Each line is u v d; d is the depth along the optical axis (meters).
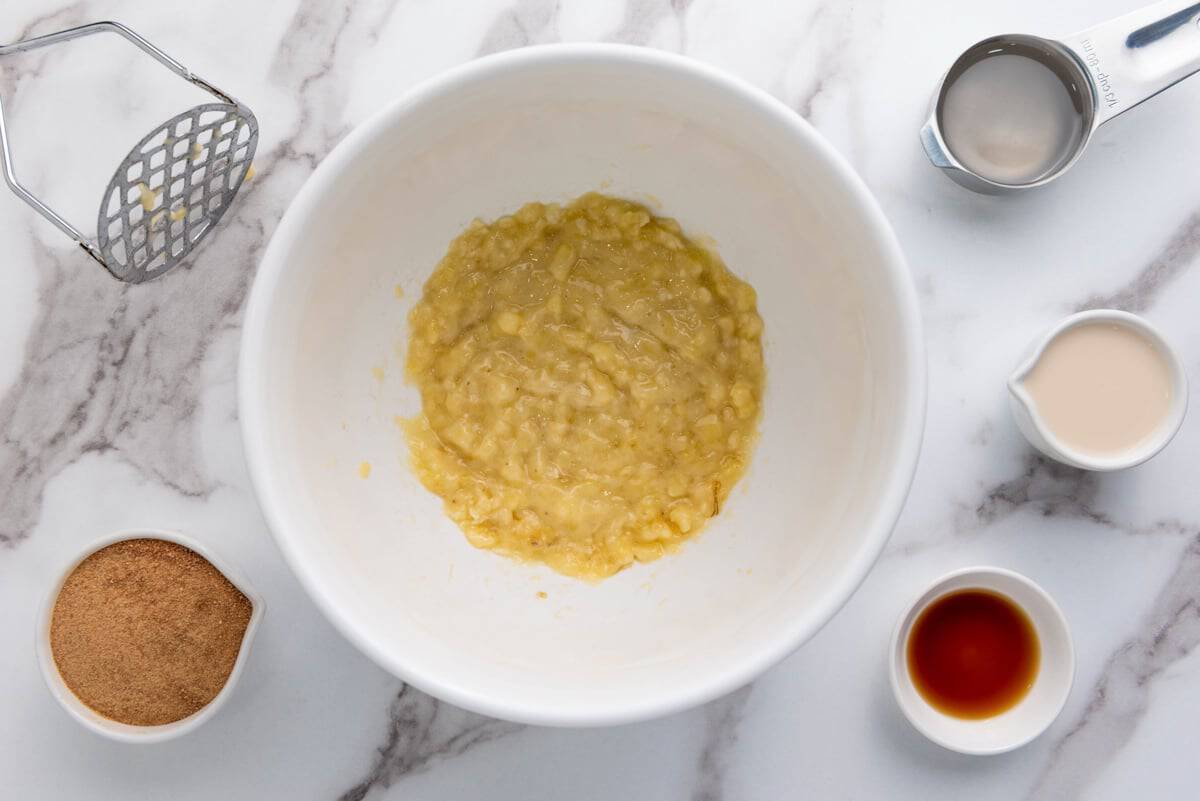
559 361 0.63
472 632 0.59
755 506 0.61
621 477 0.62
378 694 0.64
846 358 0.59
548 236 0.63
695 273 0.63
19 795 0.64
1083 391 0.62
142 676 0.62
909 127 0.63
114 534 0.62
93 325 0.64
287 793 0.64
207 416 0.64
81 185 0.63
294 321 0.56
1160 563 0.64
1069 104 0.62
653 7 0.63
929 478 0.64
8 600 0.64
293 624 0.64
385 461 0.61
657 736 0.64
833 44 0.63
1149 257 0.64
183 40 0.63
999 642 0.64
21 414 0.64
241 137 0.63
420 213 0.60
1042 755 0.64
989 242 0.64
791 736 0.64
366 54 0.63
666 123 0.59
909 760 0.64
